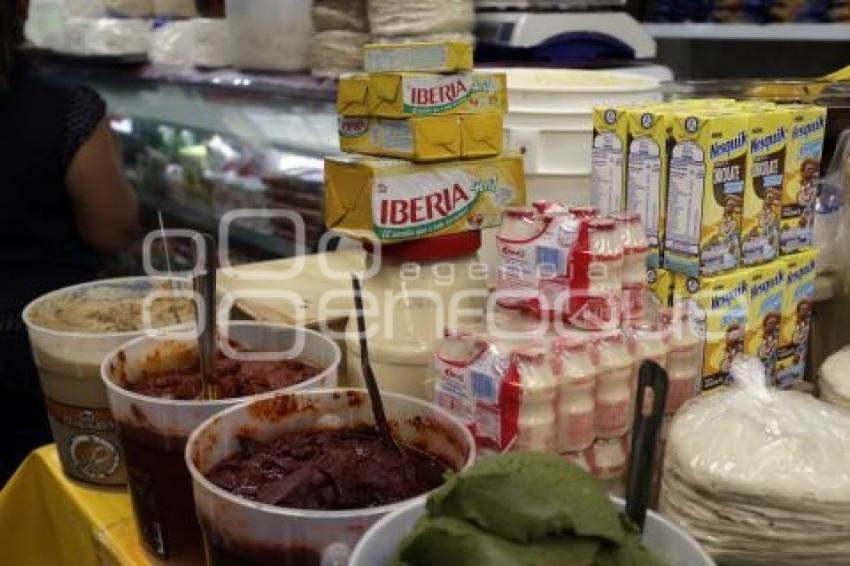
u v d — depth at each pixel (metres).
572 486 0.60
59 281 1.94
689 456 0.79
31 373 1.87
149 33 2.99
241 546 0.71
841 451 0.77
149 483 0.89
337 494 0.76
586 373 0.87
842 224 1.20
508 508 0.58
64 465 1.11
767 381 1.08
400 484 0.78
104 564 1.00
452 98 1.03
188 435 0.86
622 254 0.94
